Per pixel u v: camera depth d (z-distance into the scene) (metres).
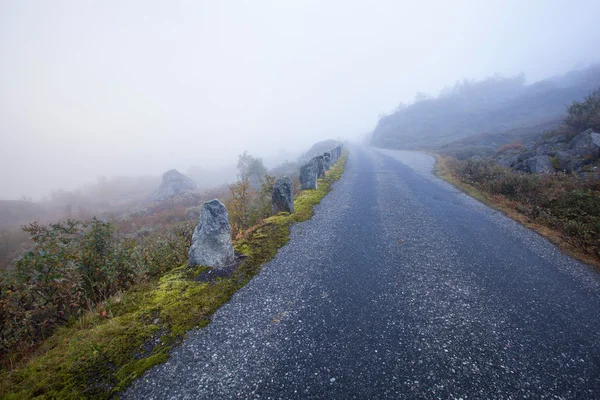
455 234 9.03
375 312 5.12
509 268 6.77
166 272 6.77
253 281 6.21
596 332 4.59
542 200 10.81
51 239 5.00
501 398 3.37
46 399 3.27
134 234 17.78
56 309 4.78
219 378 3.68
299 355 4.08
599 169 11.85
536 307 5.25
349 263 7.11
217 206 7.02
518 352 4.14
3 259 17.64
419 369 3.81
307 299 5.54
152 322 4.73
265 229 9.37
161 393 3.45
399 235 9.02
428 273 6.55
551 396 3.42
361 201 13.52
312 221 10.48
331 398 3.37
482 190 14.45
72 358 3.88
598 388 3.54
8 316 4.14
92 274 5.56
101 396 3.36
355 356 4.05
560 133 18.81
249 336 4.49
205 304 5.29
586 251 7.42
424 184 17.08
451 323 4.80
